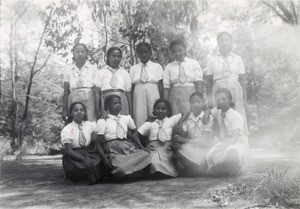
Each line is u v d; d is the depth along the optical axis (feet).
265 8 50.31
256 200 10.56
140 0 21.11
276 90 33.91
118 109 15.81
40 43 65.92
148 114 17.85
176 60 17.87
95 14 21.79
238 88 17.47
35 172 20.11
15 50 71.87
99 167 14.84
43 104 74.13
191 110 16.62
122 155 15.08
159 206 10.46
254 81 34.35
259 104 35.55
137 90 17.94
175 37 21.57
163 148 16.02
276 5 51.88
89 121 15.99
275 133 33.55
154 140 16.42
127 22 22.56
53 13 22.09
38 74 77.82
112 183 14.65
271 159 20.12
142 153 15.23
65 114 17.34
